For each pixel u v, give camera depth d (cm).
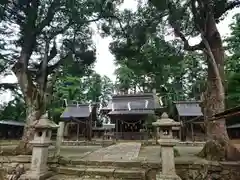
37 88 841
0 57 839
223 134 649
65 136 1895
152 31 765
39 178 502
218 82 680
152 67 777
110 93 3425
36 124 558
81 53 942
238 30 1527
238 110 448
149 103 1958
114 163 592
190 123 1702
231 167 544
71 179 521
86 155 753
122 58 895
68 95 2297
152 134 1702
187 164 564
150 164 568
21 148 735
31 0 794
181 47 781
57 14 882
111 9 846
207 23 750
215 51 738
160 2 673
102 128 2162
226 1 751
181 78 2281
